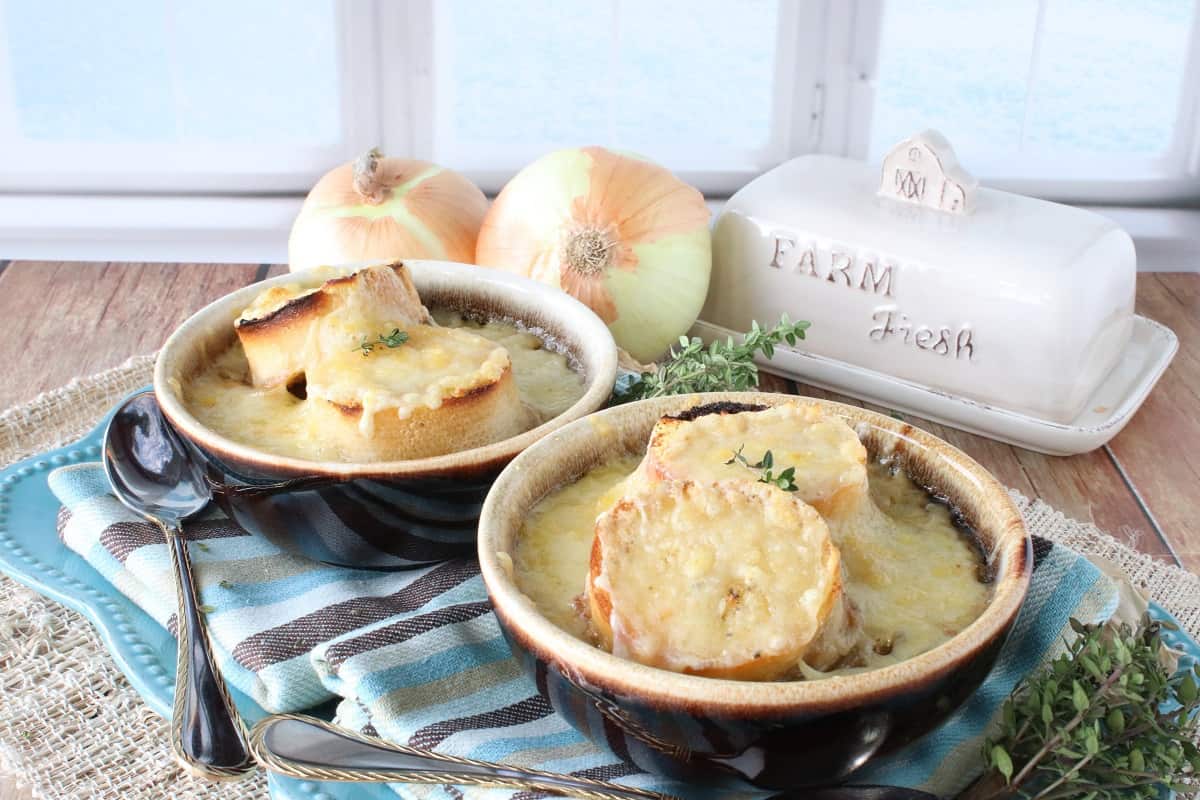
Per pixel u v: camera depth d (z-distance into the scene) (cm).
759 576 52
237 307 64
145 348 82
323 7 96
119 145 97
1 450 71
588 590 53
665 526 53
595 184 76
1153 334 80
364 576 61
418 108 99
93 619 60
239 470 58
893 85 99
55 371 80
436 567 61
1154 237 95
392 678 57
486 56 99
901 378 77
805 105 100
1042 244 75
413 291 63
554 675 52
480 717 56
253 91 98
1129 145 99
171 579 60
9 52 95
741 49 99
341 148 99
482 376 60
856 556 55
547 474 57
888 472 58
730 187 101
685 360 66
